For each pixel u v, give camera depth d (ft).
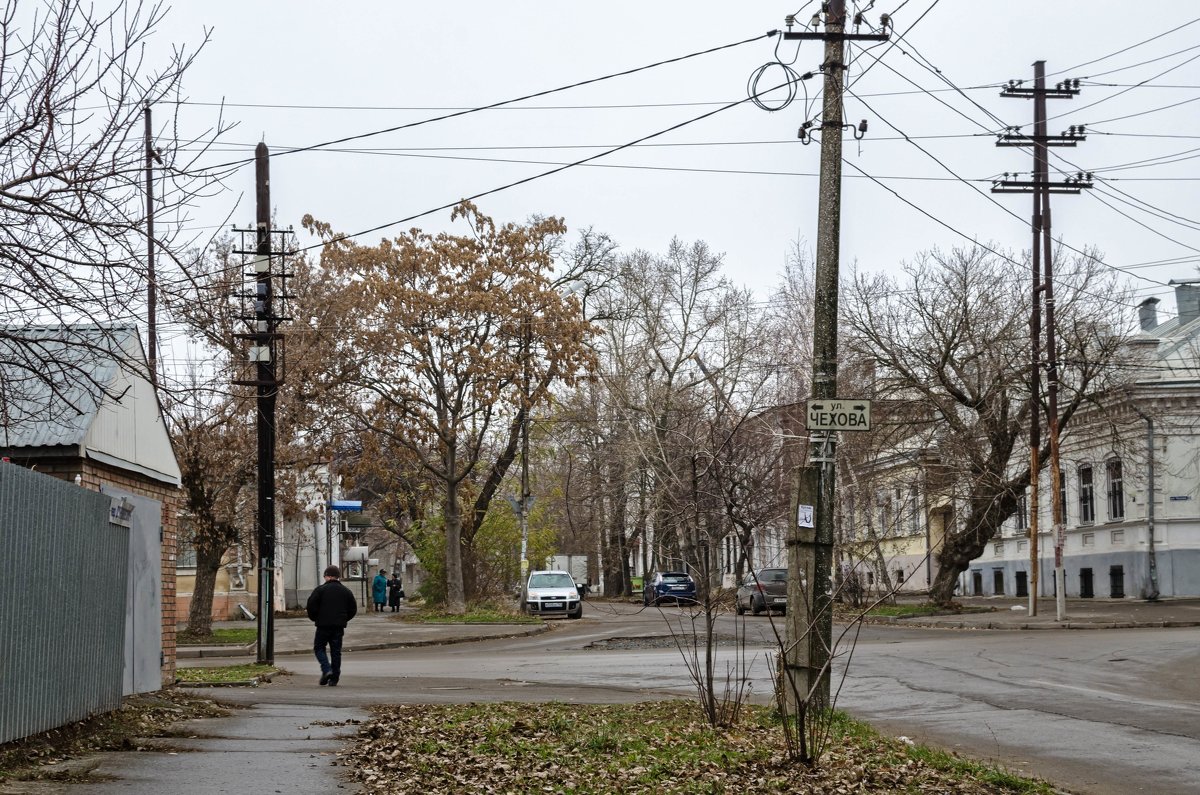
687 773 33.63
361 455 147.13
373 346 135.64
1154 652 79.30
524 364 145.07
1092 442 158.71
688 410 171.32
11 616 32.91
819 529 44.45
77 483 47.24
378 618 161.17
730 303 187.01
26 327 34.24
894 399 139.03
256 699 55.06
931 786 32.73
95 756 34.12
